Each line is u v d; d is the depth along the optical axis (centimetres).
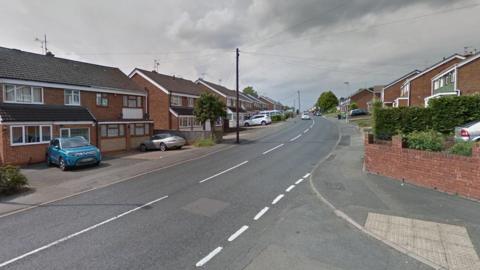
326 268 414
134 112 2581
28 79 1720
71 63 2348
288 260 441
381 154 980
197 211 689
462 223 550
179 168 1327
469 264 412
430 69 3431
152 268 428
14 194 927
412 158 853
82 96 2098
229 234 547
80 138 1578
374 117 1424
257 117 4894
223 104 2561
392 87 5075
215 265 432
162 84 3231
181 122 3186
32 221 661
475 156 670
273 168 1229
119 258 463
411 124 1341
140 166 1442
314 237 525
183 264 438
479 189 664
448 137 1007
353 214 626
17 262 461
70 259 466
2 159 1501
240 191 865
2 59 1777
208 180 1034
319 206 705
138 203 777
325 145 1964
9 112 1556
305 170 1168
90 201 819
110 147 2209
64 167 1396
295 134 2898
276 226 582
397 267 414
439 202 671
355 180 923
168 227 592
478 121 980
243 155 1670
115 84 2442
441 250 454
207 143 2303
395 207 656
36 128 1662
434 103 1311
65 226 620
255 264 431
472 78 2284
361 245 488
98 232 578
